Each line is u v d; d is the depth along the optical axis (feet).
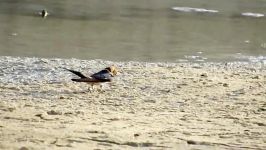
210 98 50.52
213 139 35.14
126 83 56.29
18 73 60.75
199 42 96.27
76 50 82.64
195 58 79.82
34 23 108.58
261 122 41.04
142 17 124.36
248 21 128.98
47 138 33.30
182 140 34.42
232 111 45.09
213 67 71.05
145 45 90.12
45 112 41.75
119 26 110.22
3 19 111.14
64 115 40.98
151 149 31.78
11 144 31.22
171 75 62.13
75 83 55.57
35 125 37.09
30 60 70.23
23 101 46.60
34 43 86.74
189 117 42.19
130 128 37.32
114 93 51.29
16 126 36.55
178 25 115.55
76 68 65.57
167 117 41.88
